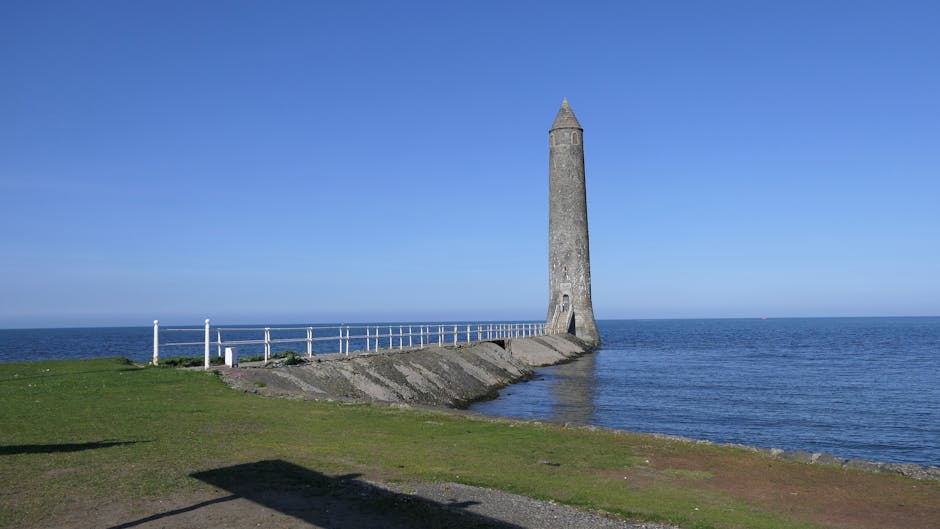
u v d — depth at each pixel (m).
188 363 26.03
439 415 16.39
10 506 8.59
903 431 27.62
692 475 11.23
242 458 11.41
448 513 8.66
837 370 54.88
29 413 15.19
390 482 10.14
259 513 8.50
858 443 25.25
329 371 26.19
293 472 10.55
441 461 11.68
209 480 9.95
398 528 8.05
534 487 10.17
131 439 12.71
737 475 11.28
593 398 35.81
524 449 12.86
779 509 9.46
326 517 8.40
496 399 34.94
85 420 14.52
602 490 10.14
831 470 11.75
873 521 9.05
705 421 29.20
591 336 71.31
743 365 59.53
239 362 26.39
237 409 16.50
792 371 53.62
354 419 15.63
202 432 13.57
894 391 40.69
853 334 147.88
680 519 8.86
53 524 7.96
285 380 22.86
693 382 44.69
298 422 15.04
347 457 11.73
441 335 41.44
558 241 71.06
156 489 9.44
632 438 14.10
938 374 51.59
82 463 10.80
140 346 91.94
